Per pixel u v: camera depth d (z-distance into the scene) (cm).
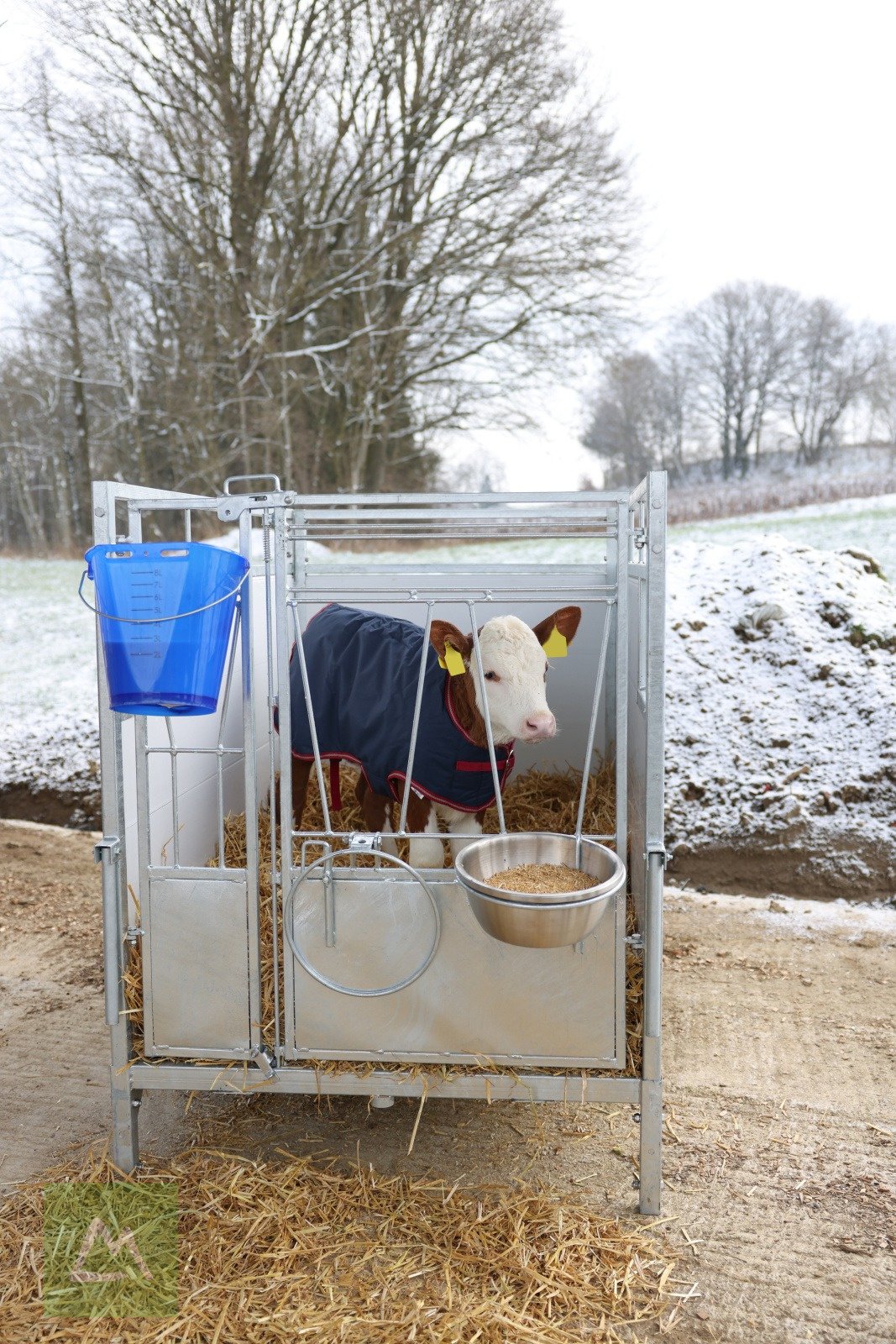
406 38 1722
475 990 242
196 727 350
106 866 246
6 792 665
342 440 1845
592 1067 244
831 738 584
